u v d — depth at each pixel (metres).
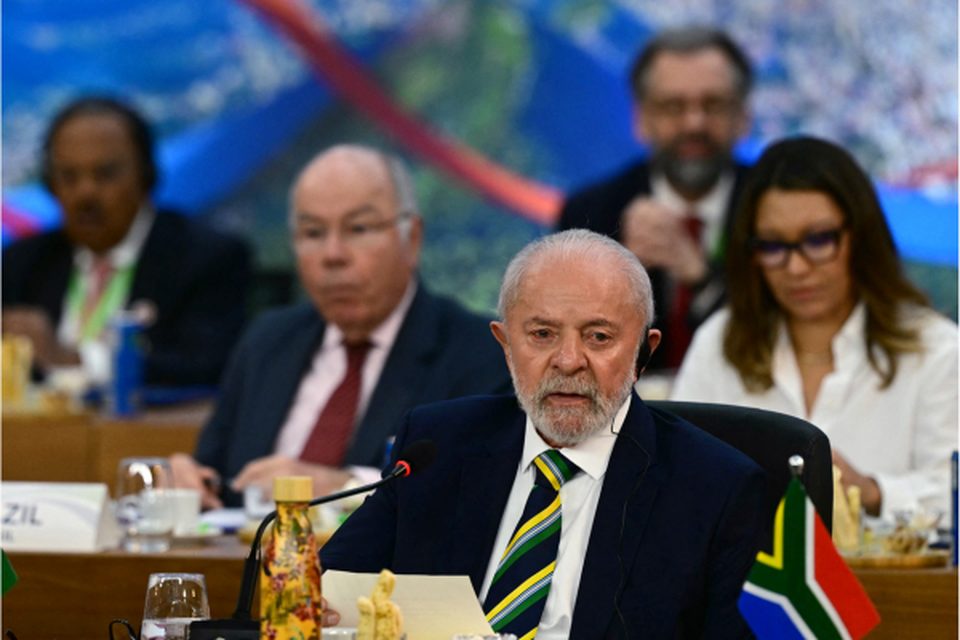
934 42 21.92
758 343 12.24
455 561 7.77
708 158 18.08
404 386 12.62
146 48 24.67
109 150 18.78
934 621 9.16
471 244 24.06
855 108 22.33
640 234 16.86
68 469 15.02
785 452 7.92
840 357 12.05
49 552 9.92
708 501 7.39
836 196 11.60
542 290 7.48
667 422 7.98
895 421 11.84
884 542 9.63
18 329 17.67
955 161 21.84
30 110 24.45
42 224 24.27
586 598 7.27
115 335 15.78
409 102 24.28
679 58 18.02
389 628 5.80
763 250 11.83
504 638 6.04
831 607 6.02
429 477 8.06
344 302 12.88
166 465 10.46
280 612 5.61
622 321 7.46
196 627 5.98
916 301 12.04
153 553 9.86
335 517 10.31
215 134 24.62
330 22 24.45
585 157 23.78
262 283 20.12
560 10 23.75
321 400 13.35
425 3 24.25
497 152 24.02
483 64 24.08
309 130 24.58
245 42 24.58
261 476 11.55
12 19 24.44
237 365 13.82
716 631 7.17
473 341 12.84
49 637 9.91
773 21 22.62
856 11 22.25
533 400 7.53
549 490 7.67
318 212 12.91
